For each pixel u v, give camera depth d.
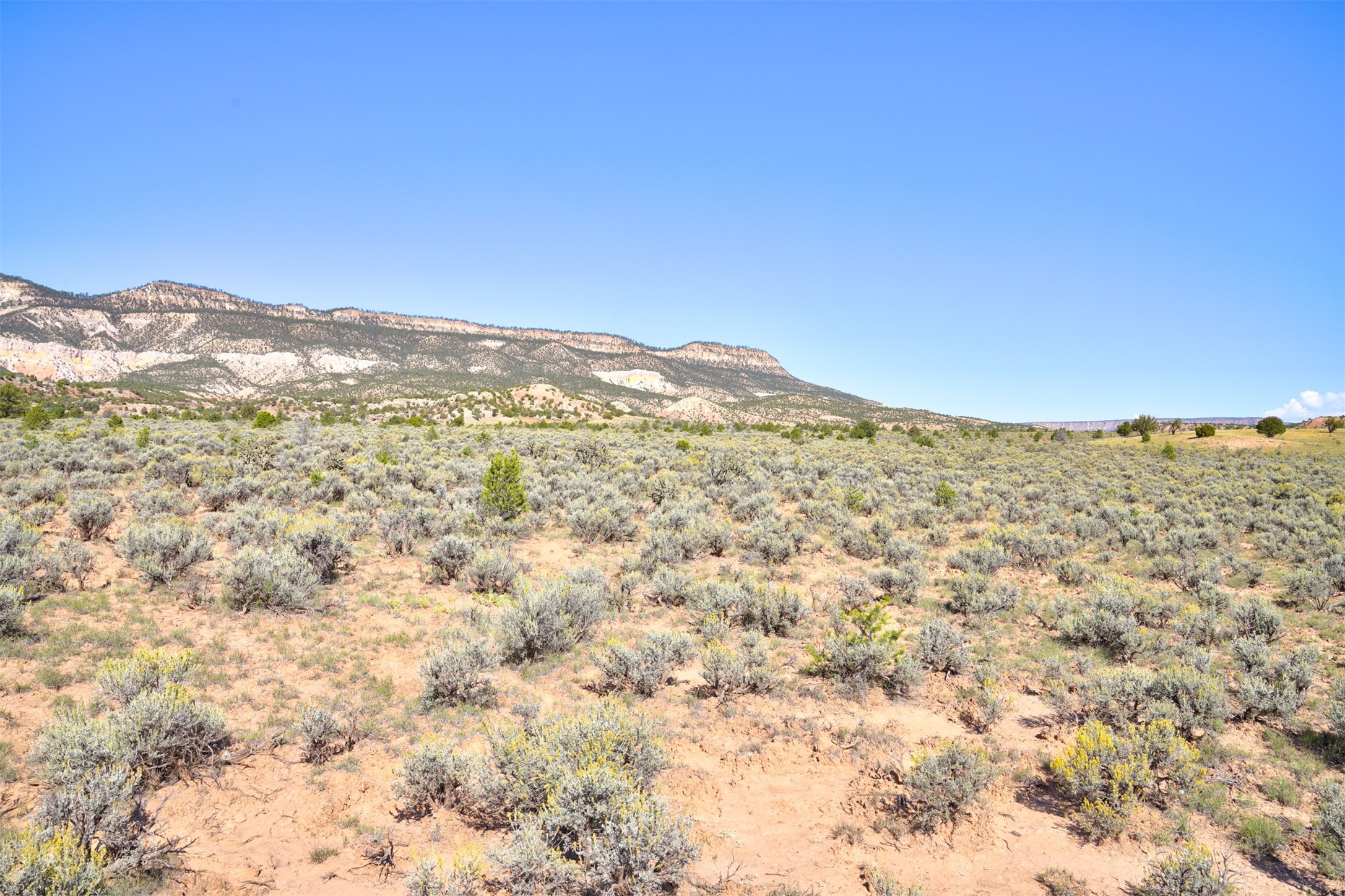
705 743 9.03
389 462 37.62
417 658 11.65
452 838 6.73
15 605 10.92
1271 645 13.36
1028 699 10.86
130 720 7.20
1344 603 16.00
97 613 12.48
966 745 8.91
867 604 15.70
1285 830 7.14
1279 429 89.19
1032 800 7.79
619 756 7.26
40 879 4.90
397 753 8.41
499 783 6.98
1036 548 20.53
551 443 57.16
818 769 8.47
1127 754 7.77
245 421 83.94
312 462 35.28
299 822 6.93
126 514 21.16
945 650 12.01
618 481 33.09
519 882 5.74
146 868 5.89
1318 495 35.94
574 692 10.61
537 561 19.06
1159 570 18.98
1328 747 8.98
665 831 5.97
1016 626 14.72
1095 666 11.79
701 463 42.84
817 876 6.36
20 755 7.46
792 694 10.81
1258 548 23.03
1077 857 6.72
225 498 23.22
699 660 12.36
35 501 21.83
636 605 15.24
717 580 17.42
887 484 36.84
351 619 13.49
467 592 15.79
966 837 7.01
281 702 9.61
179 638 11.62
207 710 7.93
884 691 11.05
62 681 9.49
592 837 5.93
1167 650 12.88
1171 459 63.59
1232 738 9.41
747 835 7.01
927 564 20.38
